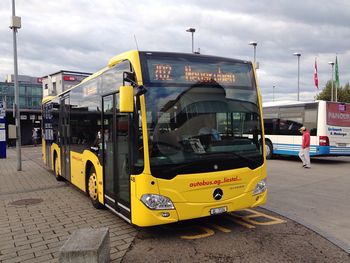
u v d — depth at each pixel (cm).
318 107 1625
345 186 1058
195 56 598
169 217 537
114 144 640
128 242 568
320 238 574
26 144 4319
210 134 581
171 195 538
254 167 614
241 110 618
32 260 509
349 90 4797
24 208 814
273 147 1862
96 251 414
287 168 1499
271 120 1875
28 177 1325
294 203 831
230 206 583
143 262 490
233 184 586
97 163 745
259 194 618
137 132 543
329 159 1909
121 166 611
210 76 601
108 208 738
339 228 636
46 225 676
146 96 546
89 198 881
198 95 584
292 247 535
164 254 516
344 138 1664
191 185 549
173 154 546
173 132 554
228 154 586
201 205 556
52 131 1287
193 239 577
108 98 677
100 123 725
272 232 606
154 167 532
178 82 573
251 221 671
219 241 565
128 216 583
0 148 2212
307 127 1675
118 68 627
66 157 1057
